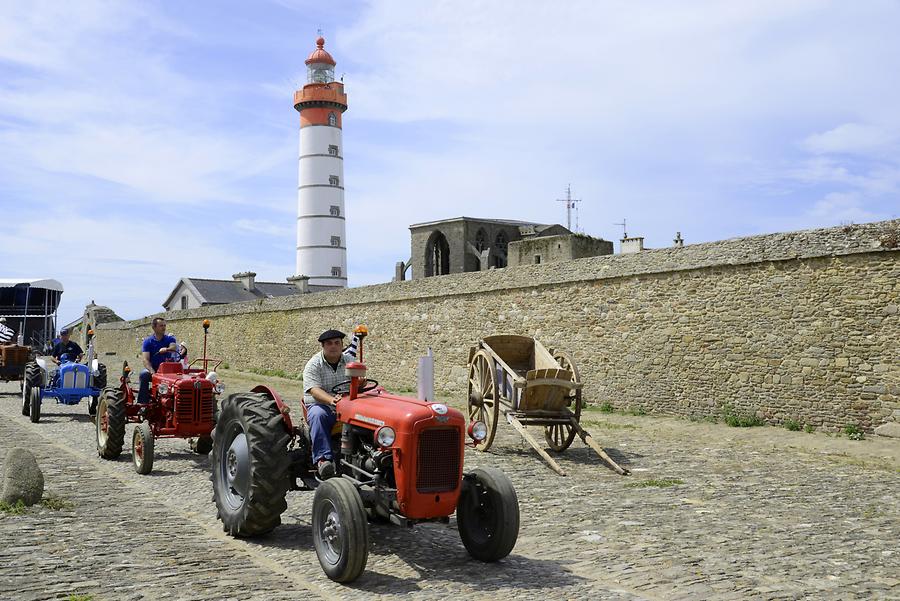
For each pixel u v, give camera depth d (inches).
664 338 698.2
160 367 465.7
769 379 616.4
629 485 397.4
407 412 243.6
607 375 746.8
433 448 244.7
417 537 289.6
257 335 1309.1
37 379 636.7
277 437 275.1
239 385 1077.1
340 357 297.6
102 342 1846.7
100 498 344.2
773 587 227.3
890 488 391.5
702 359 666.2
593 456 497.0
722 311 652.7
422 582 231.9
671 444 550.3
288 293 2218.3
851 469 449.4
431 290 960.3
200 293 2057.1
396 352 1016.2
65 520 296.0
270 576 233.8
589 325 767.1
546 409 498.3
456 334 925.2
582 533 294.7
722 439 570.6
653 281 709.3
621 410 731.4
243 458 281.9
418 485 241.3
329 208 2315.5
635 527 304.5
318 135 2313.0
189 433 437.7
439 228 1680.6
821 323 583.8
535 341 550.0
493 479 255.4
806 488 390.3
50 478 387.2
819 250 584.4
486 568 248.2
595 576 238.8
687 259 679.1
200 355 1469.0
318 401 282.5
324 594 218.1
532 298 829.2
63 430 586.6
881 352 547.8
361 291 1083.3
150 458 407.5
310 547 271.9
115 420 444.1
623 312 735.1
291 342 1226.0
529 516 324.5
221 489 295.9
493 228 1690.5
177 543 270.5
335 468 264.5
